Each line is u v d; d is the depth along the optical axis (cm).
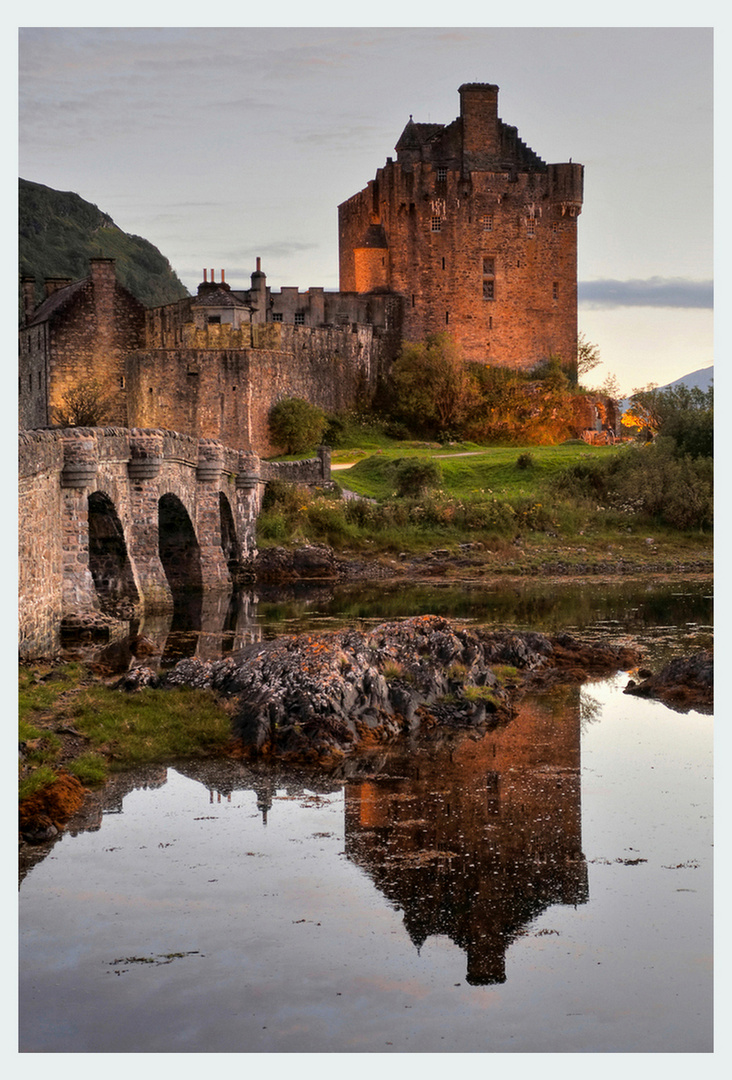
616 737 2262
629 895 1500
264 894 1504
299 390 9381
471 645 2723
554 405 10138
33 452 2847
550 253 11050
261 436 8819
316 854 1631
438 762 2080
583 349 11262
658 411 8119
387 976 1309
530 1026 1206
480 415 10206
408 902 1487
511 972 1316
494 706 2441
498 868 1592
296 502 5959
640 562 5666
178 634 3403
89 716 2156
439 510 6162
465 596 4541
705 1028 1198
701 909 1472
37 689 2336
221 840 1678
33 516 2858
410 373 10219
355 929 1416
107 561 3872
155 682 2436
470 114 11075
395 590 4781
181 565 4747
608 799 1875
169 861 1600
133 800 1838
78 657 2900
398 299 10956
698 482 6525
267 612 3997
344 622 3725
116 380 10156
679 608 4109
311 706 2175
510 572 5391
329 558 5294
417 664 2500
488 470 7450
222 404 8731
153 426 8981
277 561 5212
